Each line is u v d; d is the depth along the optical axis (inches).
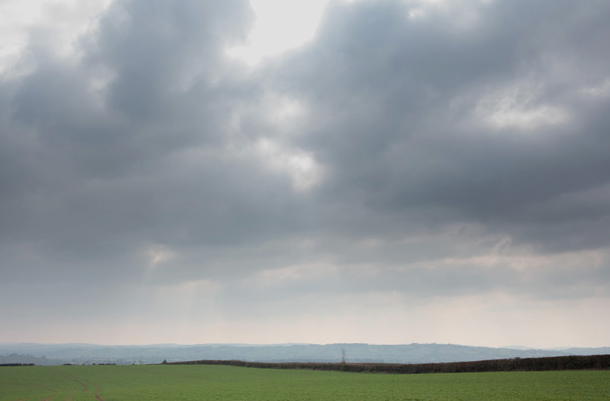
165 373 4109.3
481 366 3243.1
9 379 3595.0
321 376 3457.2
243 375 3774.6
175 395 2170.3
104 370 4463.6
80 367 4901.6
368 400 1782.7
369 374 3612.2
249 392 2240.4
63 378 3661.4
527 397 1679.4
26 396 2524.6
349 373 3853.3
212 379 3410.4
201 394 2191.2
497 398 1688.0
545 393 1775.3
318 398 1898.4
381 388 2267.5
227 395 2118.6
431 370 3486.7
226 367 4904.0
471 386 2181.3
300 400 1839.3
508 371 3036.4
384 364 4001.0
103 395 2288.4
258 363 5093.5
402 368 3693.4
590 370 2701.8
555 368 2893.7
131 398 2078.0
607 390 1813.5
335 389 2284.7
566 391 1813.5
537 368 2960.1
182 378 3560.5
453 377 2792.8
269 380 3117.6
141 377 3703.3
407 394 1958.7
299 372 4084.6
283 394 2105.1
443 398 1770.4
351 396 1946.4
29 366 5039.4
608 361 2753.4
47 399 2210.9
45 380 3506.4
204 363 5580.7
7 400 2301.9
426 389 2140.7
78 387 2967.5
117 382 3277.6
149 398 2060.8
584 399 1579.7
